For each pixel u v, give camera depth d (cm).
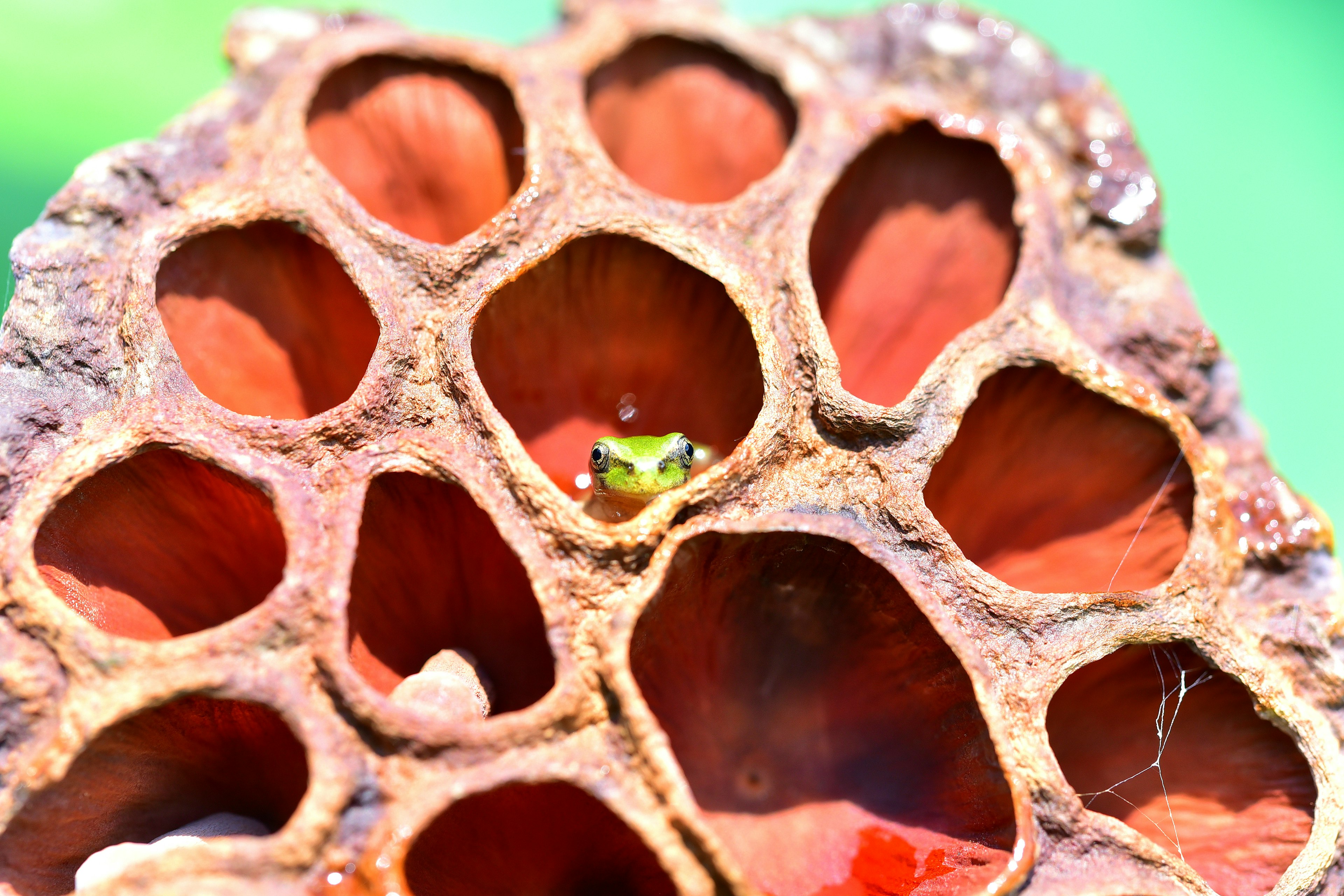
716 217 16
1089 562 16
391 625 15
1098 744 15
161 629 15
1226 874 15
